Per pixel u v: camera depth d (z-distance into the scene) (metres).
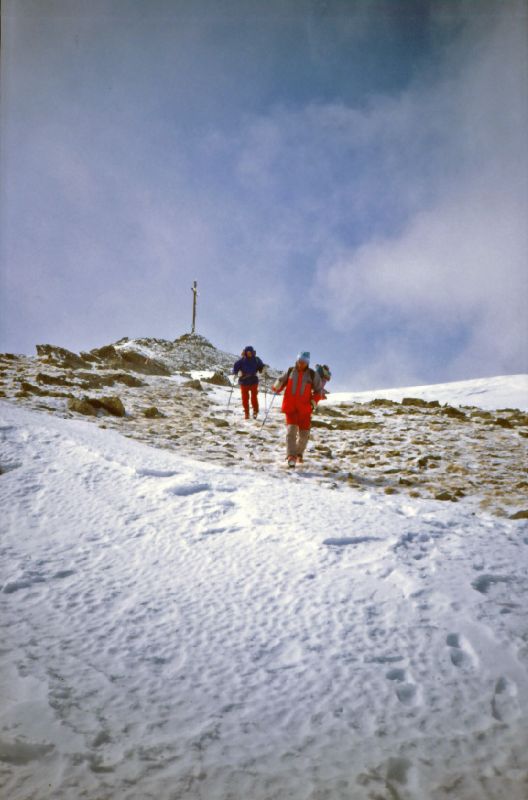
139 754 1.95
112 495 5.00
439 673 2.48
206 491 5.15
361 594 3.19
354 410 14.34
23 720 2.09
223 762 1.93
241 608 3.06
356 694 2.33
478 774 1.89
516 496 6.06
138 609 3.05
